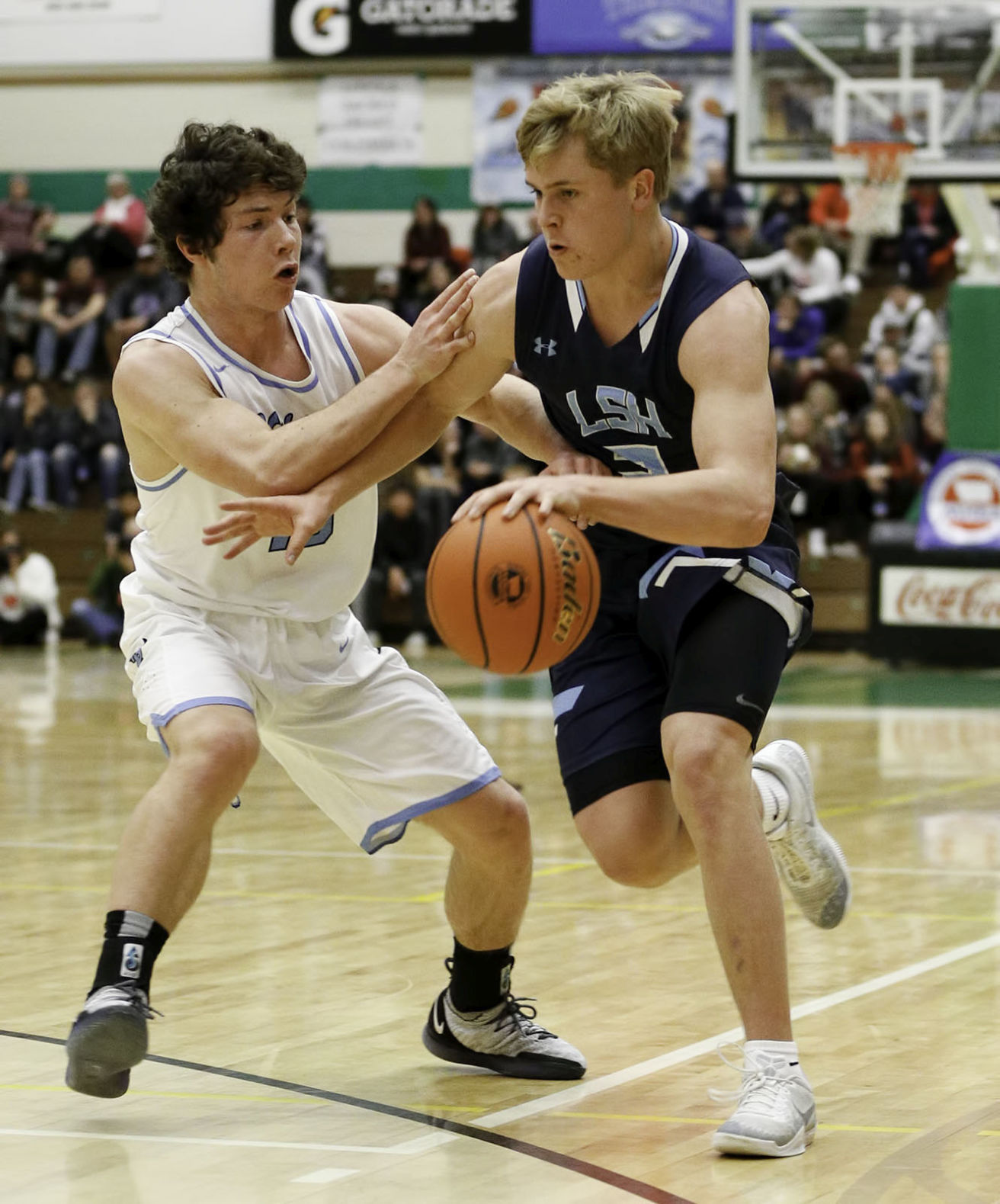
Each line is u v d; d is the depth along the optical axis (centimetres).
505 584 529
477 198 3647
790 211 3262
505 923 616
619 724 606
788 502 628
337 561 610
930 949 828
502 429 638
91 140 3800
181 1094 586
